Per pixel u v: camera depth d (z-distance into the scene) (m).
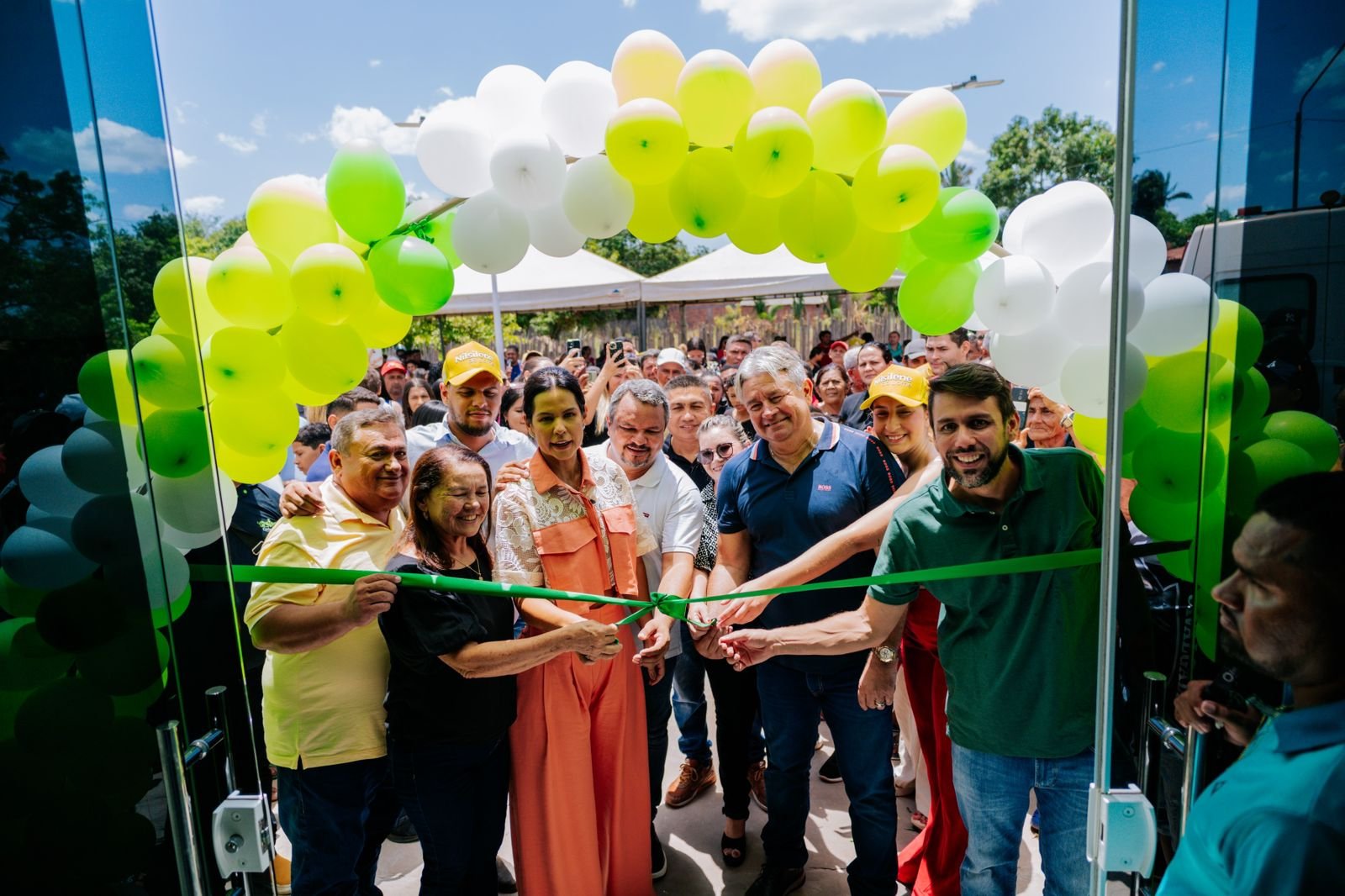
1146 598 1.28
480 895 2.05
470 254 1.88
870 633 1.96
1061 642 1.70
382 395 5.85
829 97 1.80
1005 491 1.76
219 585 1.34
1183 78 1.16
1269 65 1.13
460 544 1.89
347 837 2.01
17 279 1.13
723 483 2.43
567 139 1.90
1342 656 0.95
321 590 1.87
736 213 1.88
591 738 2.12
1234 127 1.16
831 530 2.22
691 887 2.54
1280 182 1.14
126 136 1.20
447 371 3.01
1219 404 1.19
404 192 1.85
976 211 1.83
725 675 2.56
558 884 2.03
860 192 1.81
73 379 1.17
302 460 3.43
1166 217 1.19
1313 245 1.13
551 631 1.83
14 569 1.16
